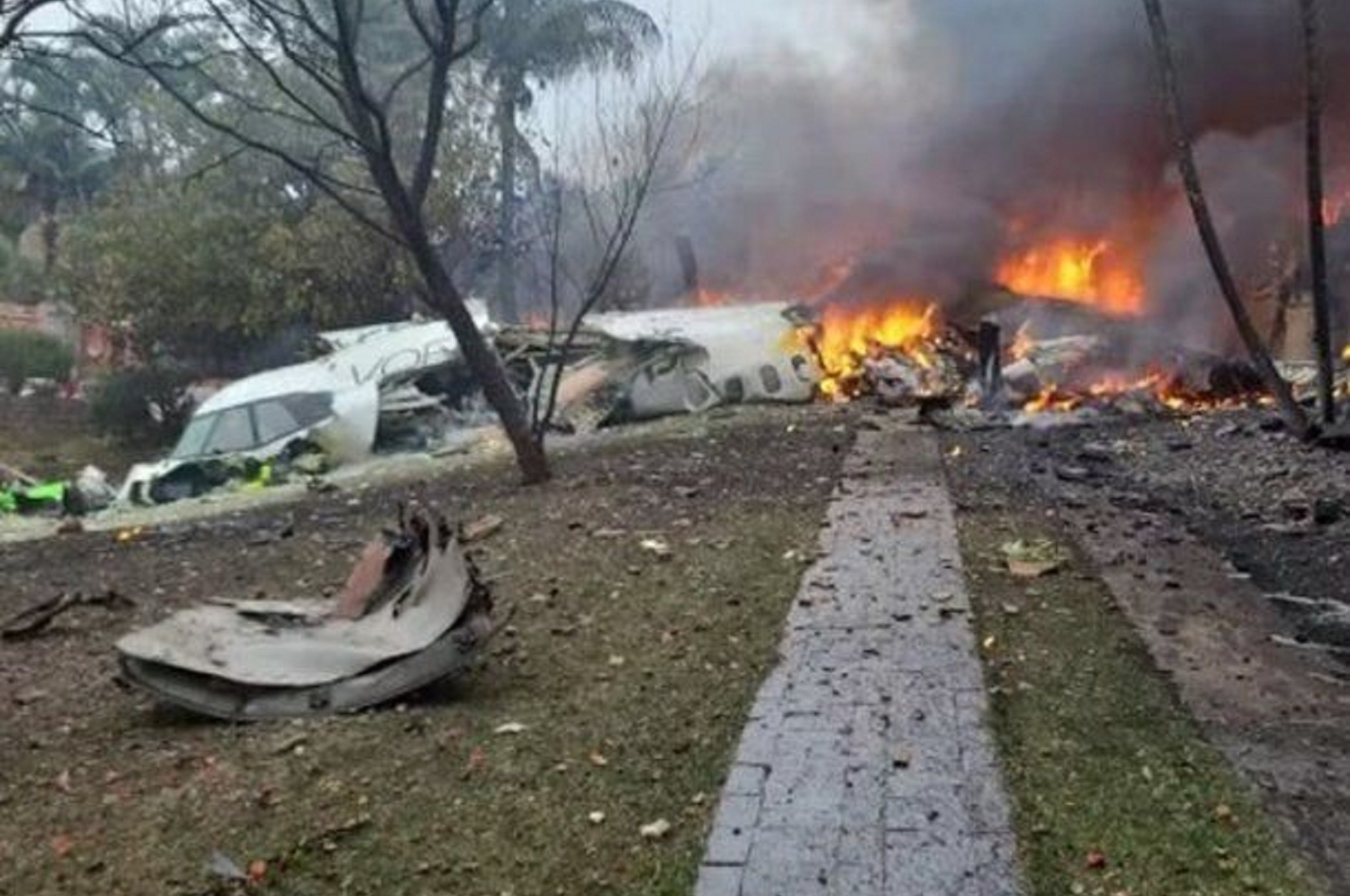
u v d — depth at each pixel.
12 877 3.58
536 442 11.48
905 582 6.48
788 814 3.72
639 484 10.52
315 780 4.15
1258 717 4.57
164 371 28.42
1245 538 7.93
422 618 5.13
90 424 29.84
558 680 5.15
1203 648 5.40
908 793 3.84
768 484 10.20
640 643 5.63
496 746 4.40
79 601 7.04
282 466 17.25
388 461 16.94
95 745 4.64
